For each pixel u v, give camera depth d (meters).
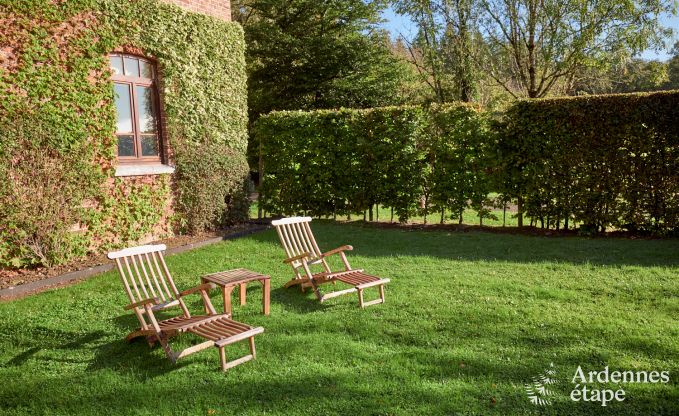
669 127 8.02
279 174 11.34
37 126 6.50
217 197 9.47
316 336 4.29
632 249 7.31
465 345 4.04
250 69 20.91
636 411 3.05
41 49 6.62
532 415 3.02
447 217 10.10
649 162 8.25
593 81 17.59
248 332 3.77
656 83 17.27
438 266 6.62
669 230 8.28
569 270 6.21
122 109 8.15
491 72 17.66
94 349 4.16
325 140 10.75
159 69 8.72
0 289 5.73
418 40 18.33
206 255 7.61
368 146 10.28
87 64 7.25
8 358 3.99
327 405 3.14
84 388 3.47
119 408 3.20
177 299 4.51
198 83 9.41
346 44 19.72
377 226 10.35
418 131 9.97
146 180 8.37
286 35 19.38
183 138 9.09
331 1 20.19
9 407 3.25
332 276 5.36
